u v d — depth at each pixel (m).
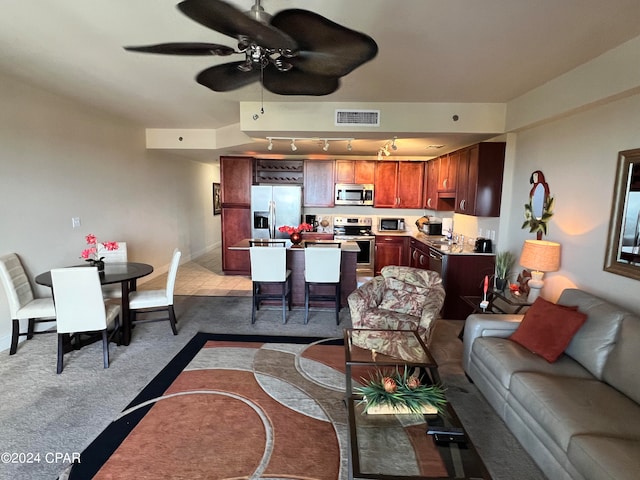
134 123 5.29
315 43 1.57
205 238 8.95
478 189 4.21
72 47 2.57
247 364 3.14
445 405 1.94
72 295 2.89
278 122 3.96
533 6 1.91
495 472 1.96
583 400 1.93
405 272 3.71
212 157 7.36
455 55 2.59
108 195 4.87
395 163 6.62
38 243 3.71
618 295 2.62
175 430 2.26
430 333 3.20
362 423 1.85
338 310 4.24
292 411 2.47
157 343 3.58
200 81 2.09
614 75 2.46
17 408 2.46
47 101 3.76
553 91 3.11
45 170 3.78
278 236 6.51
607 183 2.72
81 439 2.16
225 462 2.00
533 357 2.44
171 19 2.15
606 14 1.98
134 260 5.58
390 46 2.44
